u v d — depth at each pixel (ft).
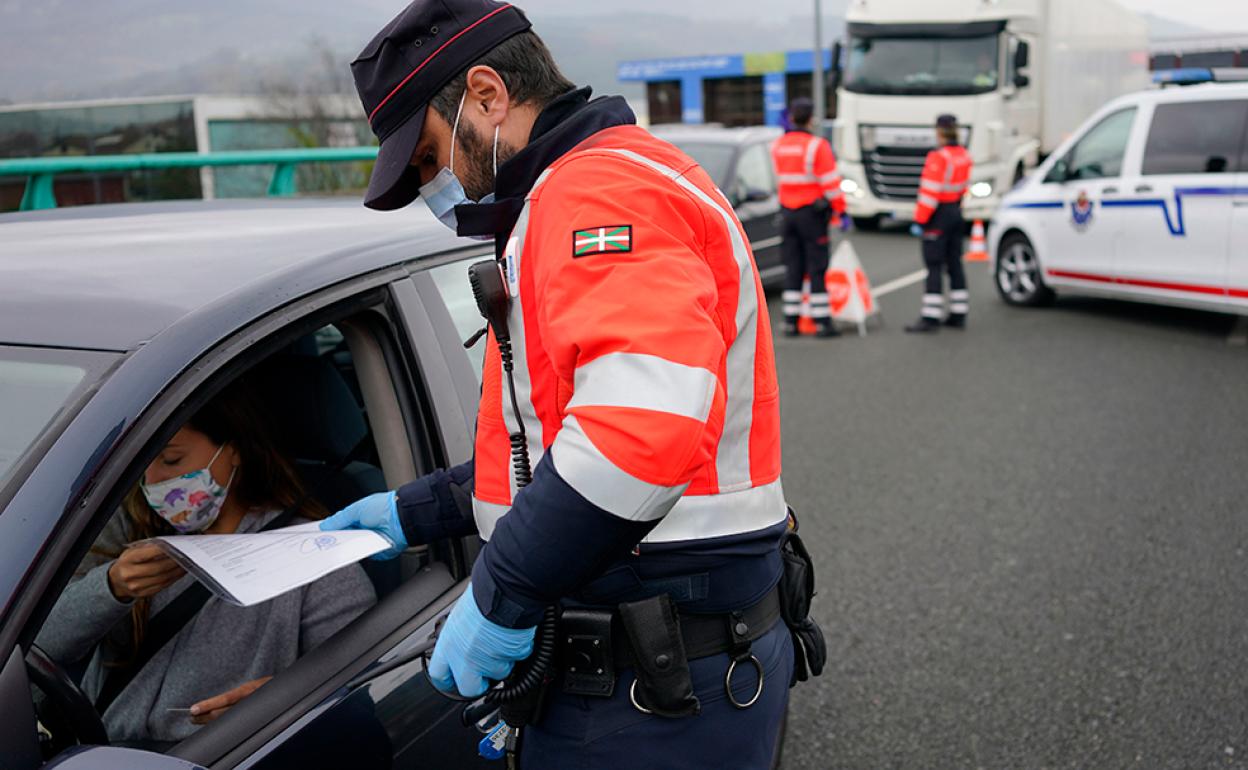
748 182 29.96
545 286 4.28
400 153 4.75
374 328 6.42
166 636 6.35
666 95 119.55
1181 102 25.66
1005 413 20.12
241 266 5.85
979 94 42.45
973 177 42.37
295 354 7.49
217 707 5.95
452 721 5.96
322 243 6.51
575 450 3.88
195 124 32.19
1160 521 14.70
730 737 4.88
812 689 10.90
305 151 25.88
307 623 6.43
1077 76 52.24
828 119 77.36
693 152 30.22
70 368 4.91
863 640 11.78
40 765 4.22
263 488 6.72
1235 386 21.56
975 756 9.73
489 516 4.94
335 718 5.34
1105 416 19.74
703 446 3.93
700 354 3.95
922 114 43.29
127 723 6.26
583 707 4.79
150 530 6.49
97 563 6.44
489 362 4.90
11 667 4.13
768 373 4.91
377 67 4.72
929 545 14.12
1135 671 10.98
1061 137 50.57
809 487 16.42
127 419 4.65
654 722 4.74
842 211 26.89
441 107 4.73
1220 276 24.68
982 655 11.40
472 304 7.18
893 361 24.64
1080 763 9.59
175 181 24.02
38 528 4.34
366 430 7.41
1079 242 28.19
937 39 43.16
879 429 19.34
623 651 4.71
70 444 4.54
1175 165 25.48
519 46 4.74
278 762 5.04
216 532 6.59
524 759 5.09
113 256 6.12
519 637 4.33
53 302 5.38
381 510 5.79
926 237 27.35
